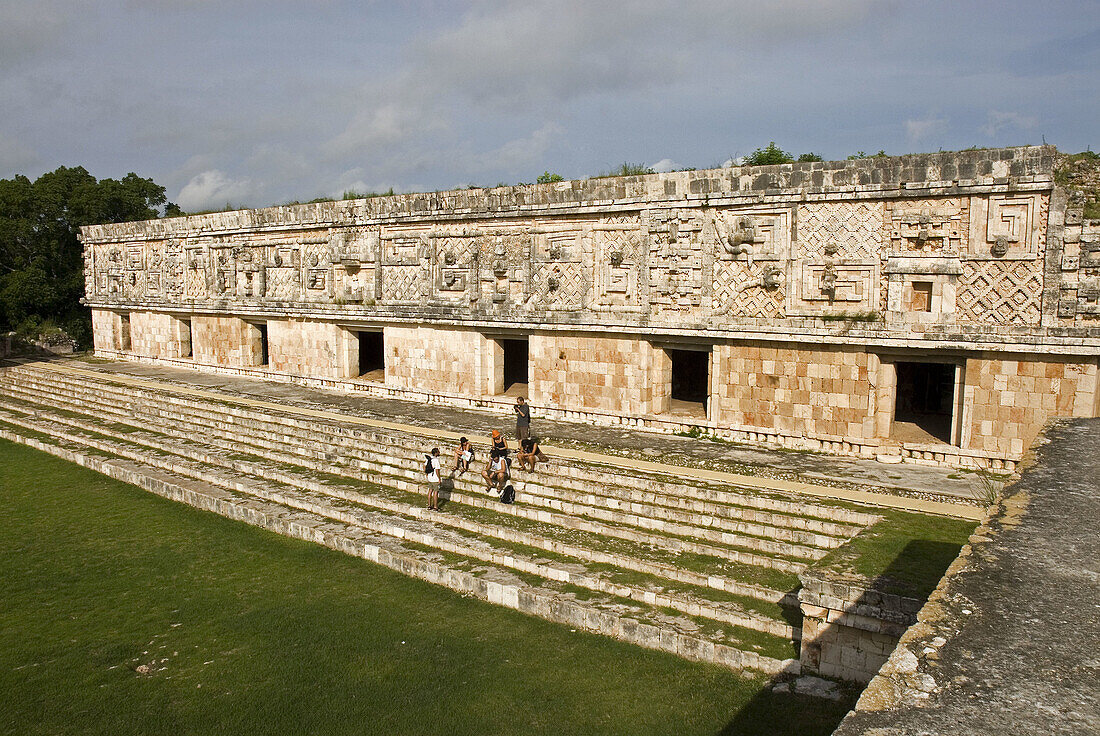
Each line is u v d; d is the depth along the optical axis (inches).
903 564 376.8
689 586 439.2
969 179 554.3
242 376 1209.4
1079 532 222.4
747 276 666.2
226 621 452.8
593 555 483.5
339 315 1016.2
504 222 833.5
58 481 779.4
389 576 512.1
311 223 1042.7
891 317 592.7
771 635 390.3
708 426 701.9
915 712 142.3
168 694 374.0
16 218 1685.5
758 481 554.6
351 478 684.1
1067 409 541.0
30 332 1679.4
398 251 952.9
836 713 333.4
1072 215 521.7
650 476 571.2
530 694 363.6
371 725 343.3
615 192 733.9
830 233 619.2
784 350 654.5
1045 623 170.1
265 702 364.2
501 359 903.7
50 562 554.6
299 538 590.2
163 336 1385.3
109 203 1802.4
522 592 451.8
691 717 339.6
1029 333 540.4
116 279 1454.2
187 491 694.5
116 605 480.1
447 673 385.1
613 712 346.3
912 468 584.4
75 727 346.9
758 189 647.1
